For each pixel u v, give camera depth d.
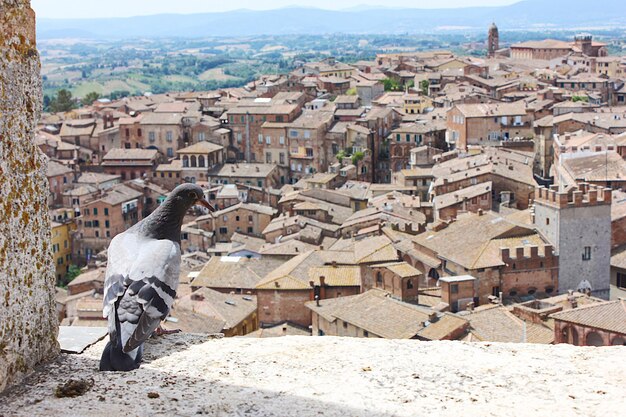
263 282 100.06
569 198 92.38
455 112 185.50
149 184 199.00
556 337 68.12
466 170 142.25
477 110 181.75
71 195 192.00
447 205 125.81
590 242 93.31
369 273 93.62
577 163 130.62
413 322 74.69
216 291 100.25
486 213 103.00
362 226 129.38
